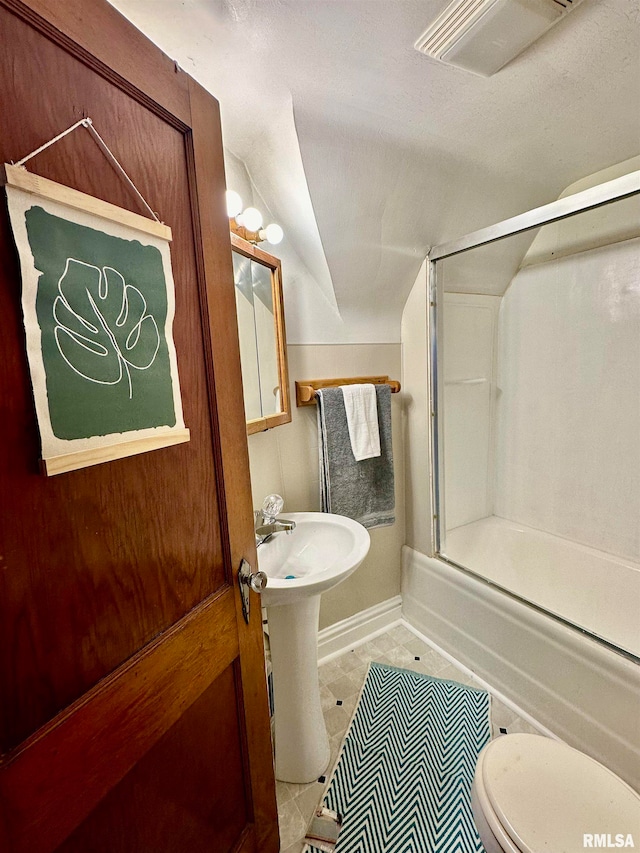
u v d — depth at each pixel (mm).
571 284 1867
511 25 807
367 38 841
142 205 580
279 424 1422
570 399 1944
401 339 1903
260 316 1362
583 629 1325
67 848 502
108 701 547
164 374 623
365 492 1683
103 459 529
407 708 1524
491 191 1537
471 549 2146
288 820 1159
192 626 695
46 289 457
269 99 1022
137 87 562
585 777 840
